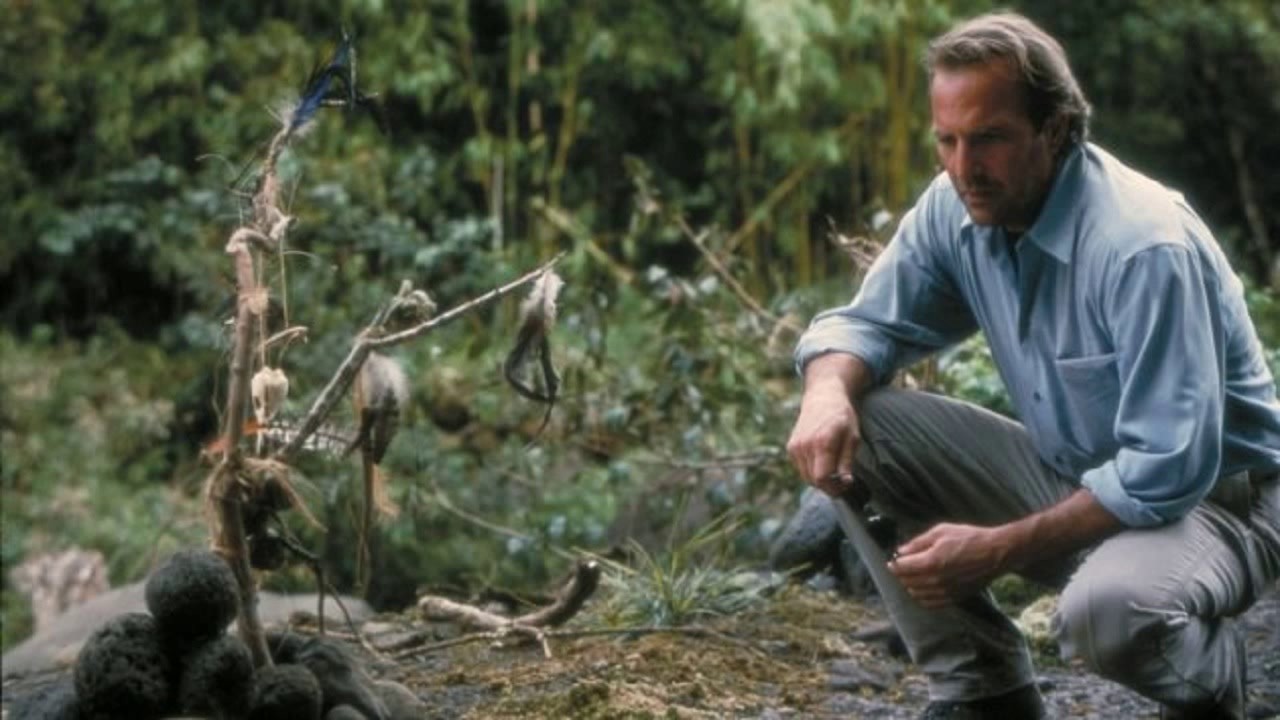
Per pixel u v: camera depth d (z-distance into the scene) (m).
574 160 12.68
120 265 12.04
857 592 6.17
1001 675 4.35
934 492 4.33
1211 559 3.99
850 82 11.92
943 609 4.32
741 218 12.51
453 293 10.14
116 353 11.34
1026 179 3.93
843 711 4.96
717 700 4.97
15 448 10.38
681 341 7.73
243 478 4.14
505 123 12.62
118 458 10.57
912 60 12.01
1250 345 4.11
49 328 11.43
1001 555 3.93
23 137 12.05
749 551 7.25
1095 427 4.04
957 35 3.92
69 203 12.01
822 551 6.24
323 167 10.80
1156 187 3.98
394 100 12.26
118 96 11.79
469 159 11.94
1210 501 4.10
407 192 10.70
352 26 11.98
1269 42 13.58
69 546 9.74
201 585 4.01
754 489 7.40
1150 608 3.89
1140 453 3.87
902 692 5.12
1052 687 5.14
